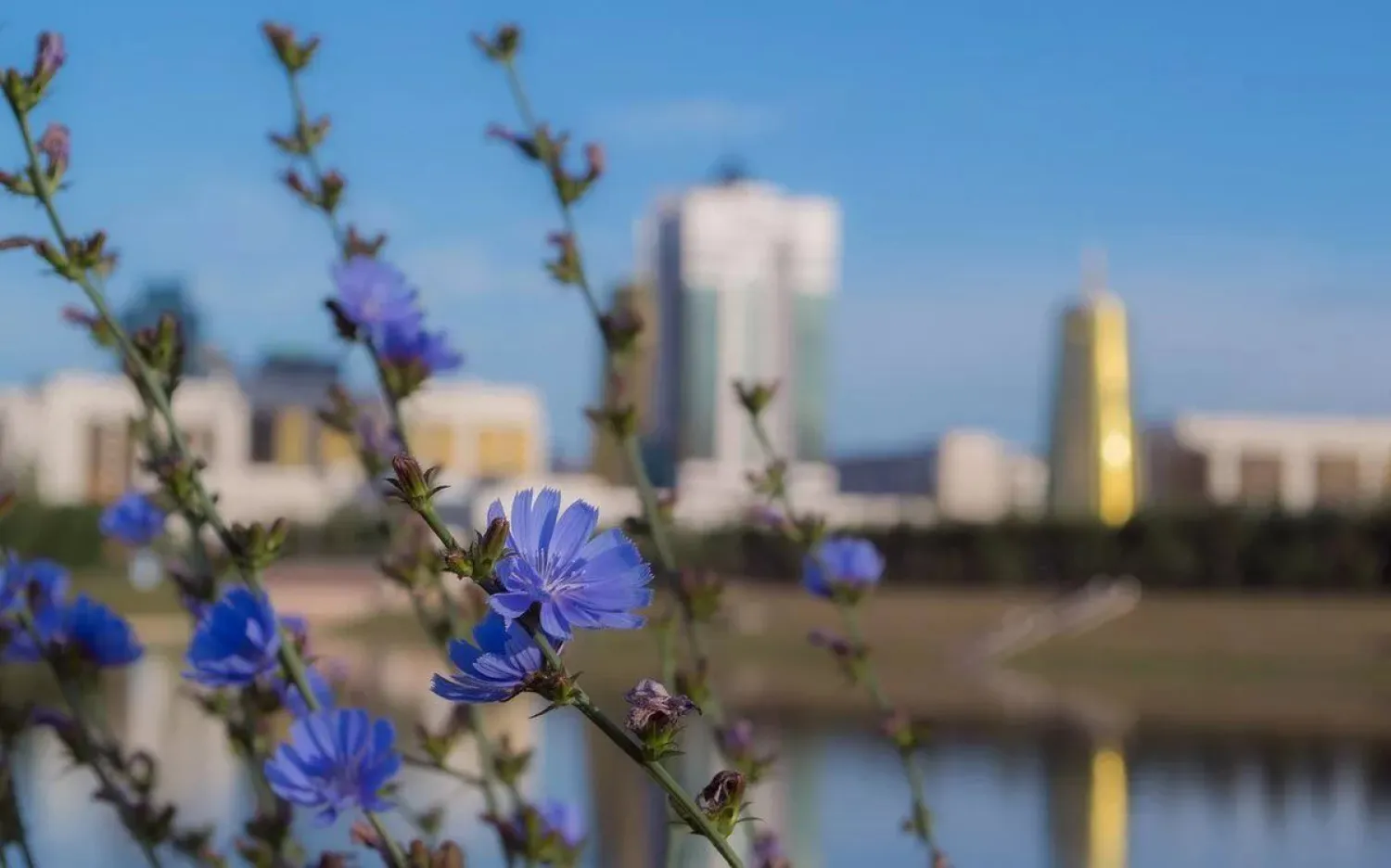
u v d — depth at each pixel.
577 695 1.38
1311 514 41.62
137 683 25.22
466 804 10.55
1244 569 41.81
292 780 1.85
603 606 1.30
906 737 3.54
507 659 1.32
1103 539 44.78
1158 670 33.47
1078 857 13.74
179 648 29.97
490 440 85.69
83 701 2.58
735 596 43.91
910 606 43.88
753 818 1.47
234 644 2.08
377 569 2.95
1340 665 32.78
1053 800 16.33
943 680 31.38
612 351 3.34
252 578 2.15
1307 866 13.55
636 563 1.33
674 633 3.23
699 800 1.45
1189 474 88.88
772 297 100.44
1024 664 35.25
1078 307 77.00
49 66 2.16
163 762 16.31
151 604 33.44
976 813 15.55
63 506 33.47
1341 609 38.06
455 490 40.44
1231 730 22.67
